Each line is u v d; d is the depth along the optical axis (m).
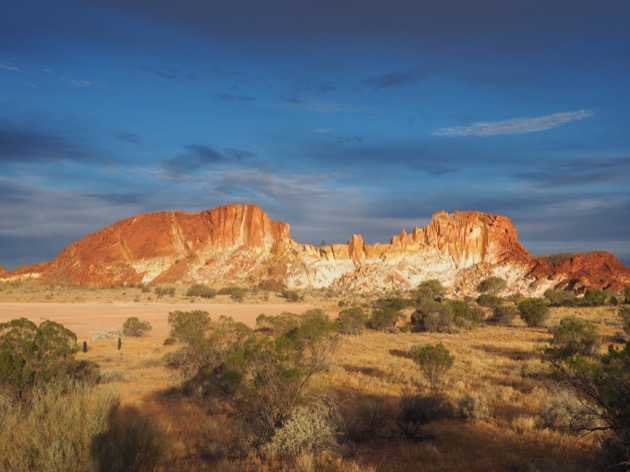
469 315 45.62
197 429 11.29
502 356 23.83
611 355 8.23
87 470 6.07
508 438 10.39
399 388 16.28
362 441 10.41
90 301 102.50
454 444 10.07
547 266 183.12
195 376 17.12
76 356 26.34
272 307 83.75
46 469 5.94
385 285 179.12
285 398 10.45
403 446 9.83
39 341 14.02
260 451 9.32
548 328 37.28
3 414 7.54
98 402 7.12
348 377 17.89
